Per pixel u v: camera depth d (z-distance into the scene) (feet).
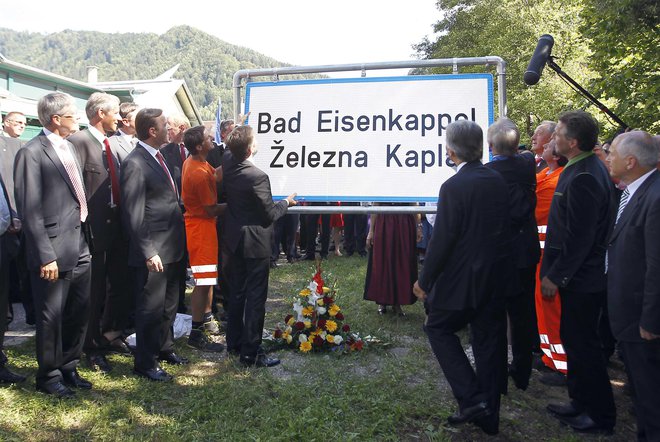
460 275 9.86
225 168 13.38
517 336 11.98
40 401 10.75
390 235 17.60
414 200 13.87
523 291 11.94
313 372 13.11
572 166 11.03
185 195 14.65
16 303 19.62
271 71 14.65
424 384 12.48
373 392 11.91
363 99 14.25
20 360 13.17
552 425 11.03
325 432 10.05
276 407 11.00
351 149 14.21
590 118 10.93
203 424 10.28
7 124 16.14
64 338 11.63
